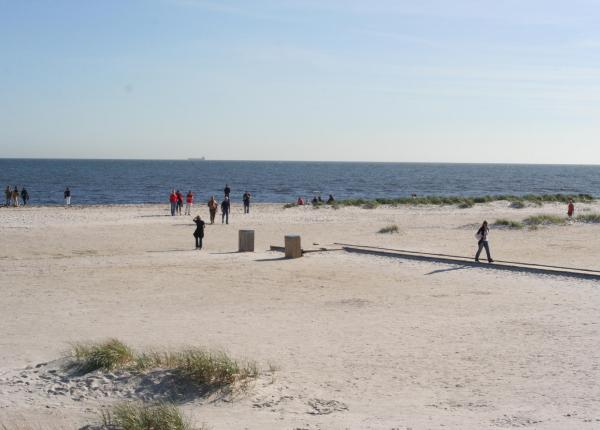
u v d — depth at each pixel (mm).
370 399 10328
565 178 186125
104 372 11586
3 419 9641
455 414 9422
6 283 21594
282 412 9719
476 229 38125
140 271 24016
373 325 15875
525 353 13078
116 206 56312
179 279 22453
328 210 51812
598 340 14031
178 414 9250
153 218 44406
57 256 27953
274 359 12773
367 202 57500
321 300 19062
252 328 15586
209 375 11062
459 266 25078
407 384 11125
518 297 19344
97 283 21656
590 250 29203
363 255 28188
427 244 31641
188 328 15586
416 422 9000
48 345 14000
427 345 13867
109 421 9320
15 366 12484
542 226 38875
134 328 15609
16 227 37781
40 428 9172
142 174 171750
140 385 10961
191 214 47688
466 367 12141
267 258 27438
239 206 58031
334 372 11867
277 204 61812
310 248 29797
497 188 120250
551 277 22562
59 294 19859
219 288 20891
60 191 92438
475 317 16703
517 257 27156
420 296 19625
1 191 90938
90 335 14891
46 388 11055
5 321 16375
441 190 110500
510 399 10156
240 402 10219
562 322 15945
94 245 31438
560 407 9641
